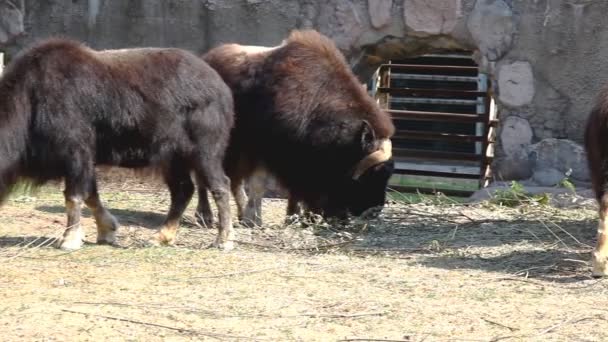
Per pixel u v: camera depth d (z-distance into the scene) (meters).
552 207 24.92
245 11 29.52
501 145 28.02
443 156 33.16
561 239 20.44
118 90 19.08
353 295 15.44
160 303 14.76
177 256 18.25
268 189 28.67
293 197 23.02
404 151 33.75
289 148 22.27
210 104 19.66
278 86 22.27
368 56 29.41
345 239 20.97
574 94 27.41
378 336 13.30
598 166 17.42
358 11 28.70
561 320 14.16
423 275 17.12
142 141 19.39
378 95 34.00
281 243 20.45
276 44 29.38
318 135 21.98
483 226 22.20
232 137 22.77
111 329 13.38
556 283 16.59
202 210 22.72
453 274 17.25
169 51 19.88
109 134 19.22
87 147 18.97
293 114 22.05
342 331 13.53
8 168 18.64
